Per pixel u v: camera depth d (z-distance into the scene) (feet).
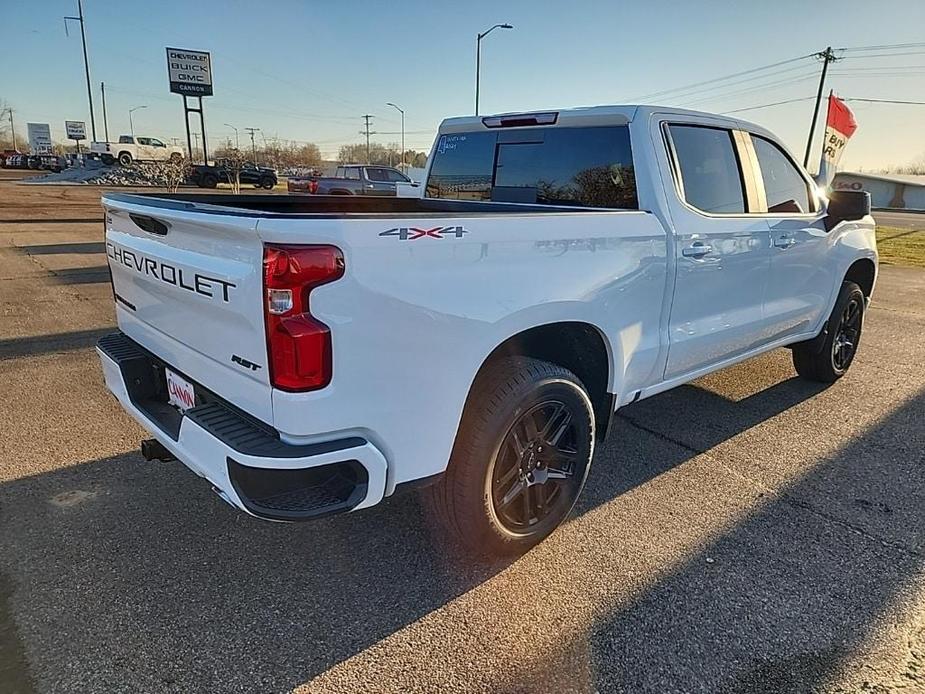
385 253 6.62
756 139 12.92
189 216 7.13
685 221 10.74
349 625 7.64
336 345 6.44
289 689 6.68
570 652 7.28
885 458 12.51
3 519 9.68
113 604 7.88
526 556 9.12
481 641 7.43
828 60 127.34
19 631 7.38
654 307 10.35
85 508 10.03
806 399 15.84
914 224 95.20
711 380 17.26
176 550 9.00
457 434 8.01
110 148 154.20
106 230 10.28
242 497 6.64
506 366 8.47
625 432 13.67
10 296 25.36
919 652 7.36
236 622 7.63
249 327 6.61
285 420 6.53
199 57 146.20
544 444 8.98
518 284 7.95
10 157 181.78
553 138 12.02
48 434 12.70
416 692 6.68
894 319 25.49
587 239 8.87
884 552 9.36
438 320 7.14
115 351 9.52
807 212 14.42
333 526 9.70
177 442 7.59
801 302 14.48
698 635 7.58
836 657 7.27
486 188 13.52
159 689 6.63
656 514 10.33
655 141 10.70
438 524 8.96
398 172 79.87
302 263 6.16
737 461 12.33
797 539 9.65
